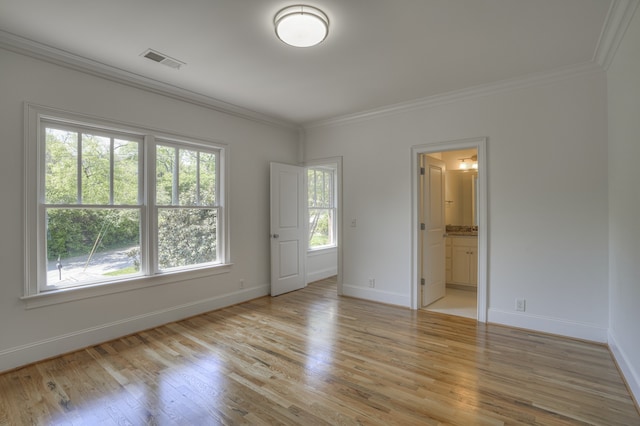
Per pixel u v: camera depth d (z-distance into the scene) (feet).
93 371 8.28
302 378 7.89
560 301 10.33
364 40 8.38
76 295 9.53
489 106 11.51
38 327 8.84
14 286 8.44
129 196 10.89
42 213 9.04
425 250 13.70
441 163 15.12
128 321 10.68
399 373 8.09
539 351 9.25
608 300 9.58
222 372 8.19
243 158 14.47
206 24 7.69
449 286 17.16
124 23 7.64
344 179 15.46
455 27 7.79
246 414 6.53
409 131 13.37
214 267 13.21
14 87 8.41
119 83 10.40
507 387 7.43
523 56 9.26
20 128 8.52
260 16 7.37
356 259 15.07
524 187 10.87
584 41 8.41
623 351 7.88
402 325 11.46
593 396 7.06
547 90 10.46
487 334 10.56
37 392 7.35
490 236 11.50
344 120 15.25
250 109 14.19
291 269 16.46
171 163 12.08
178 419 6.39
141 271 11.19
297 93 12.23
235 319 12.17
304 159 17.10
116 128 10.36
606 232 9.59
